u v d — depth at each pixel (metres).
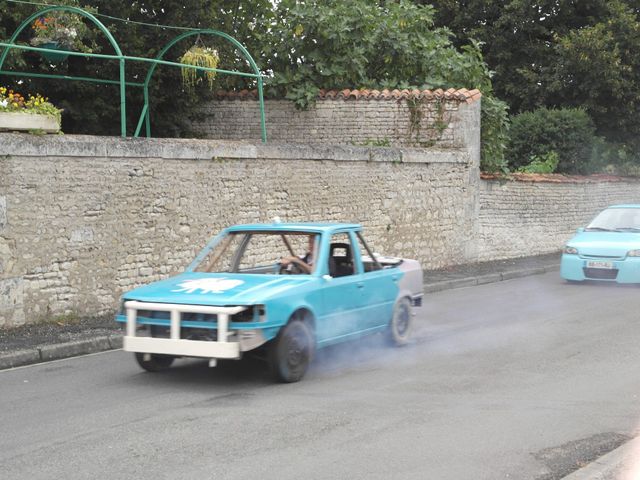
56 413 7.21
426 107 19.94
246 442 6.24
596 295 15.38
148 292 8.38
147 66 18.94
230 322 7.86
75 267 12.12
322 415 7.02
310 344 8.50
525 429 6.59
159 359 8.93
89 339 10.44
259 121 21.16
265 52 21.36
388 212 18.08
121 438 6.38
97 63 18.75
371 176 17.59
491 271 18.91
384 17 21.70
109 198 12.54
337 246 9.95
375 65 22.11
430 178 19.12
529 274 19.41
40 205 11.61
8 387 8.35
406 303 10.52
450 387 8.08
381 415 7.02
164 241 13.41
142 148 12.93
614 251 16.61
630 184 27.95
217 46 20.09
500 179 21.52
